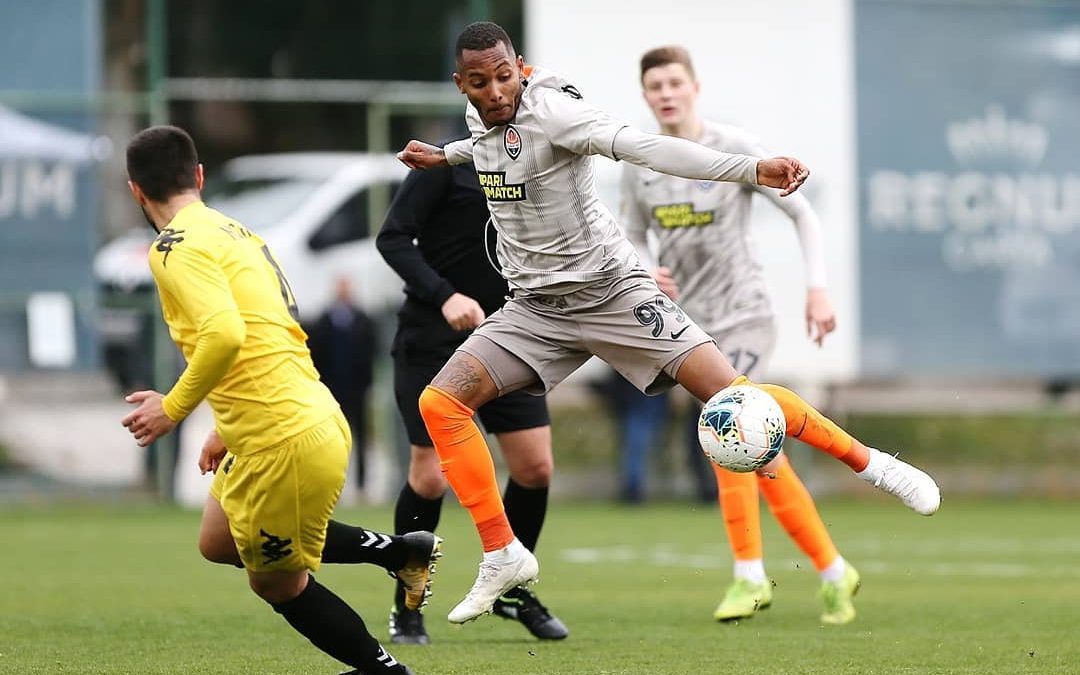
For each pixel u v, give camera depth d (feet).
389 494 178.70
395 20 182.29
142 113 174.81
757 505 88.79
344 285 174.50
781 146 182.39
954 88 185.57
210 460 60.49
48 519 162.91
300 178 186.39
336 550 61.87
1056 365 187.62
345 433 58.13
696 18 180.45
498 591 69.36
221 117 184.03
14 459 171.83
